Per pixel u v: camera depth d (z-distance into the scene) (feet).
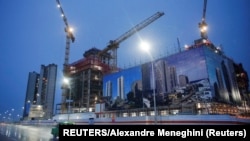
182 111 156.35
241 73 233.55
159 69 187.11
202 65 155.53
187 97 157.89
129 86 214.07
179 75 168.66
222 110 150.00
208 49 163.12
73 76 364.79
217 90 153.48
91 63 335.26
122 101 216.13
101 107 238.89
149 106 184.96
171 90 170.81
